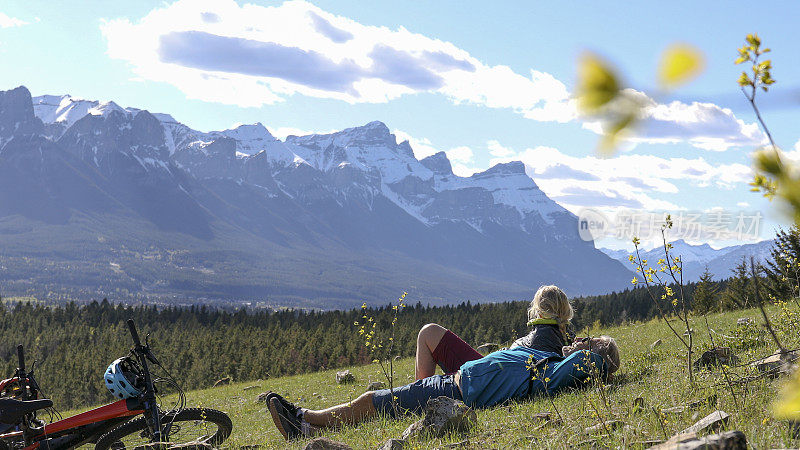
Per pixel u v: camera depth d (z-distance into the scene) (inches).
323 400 838.5
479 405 289.9
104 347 5403.5
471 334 5836.6
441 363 322.0
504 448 186.2
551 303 307.6
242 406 866.1
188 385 5083.7
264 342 5989.2
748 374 218.5
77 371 5177.2
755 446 127.0
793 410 31.6
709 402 183.3
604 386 258.4
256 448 321.4
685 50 23.3
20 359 323.0
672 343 613.6
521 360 292.8
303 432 305.7
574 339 312.2
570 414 214.4
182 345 6097.4
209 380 5147.6
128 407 315.3
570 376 284.8
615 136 23.9
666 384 252.7
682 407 187.9
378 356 261.1
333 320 7263.8
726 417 153.3
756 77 28.3
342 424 295.6
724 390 199.0
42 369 5324.8
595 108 24.0
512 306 6387.8
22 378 322.0
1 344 6131.9
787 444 124.3
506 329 5767.7
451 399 237.5
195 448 305.9
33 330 6830.7
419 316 6269.7
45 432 307.7
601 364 289.3
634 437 159.9
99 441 314.2
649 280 177.2
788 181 27.0
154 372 337.1
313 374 1469.0
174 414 328.8
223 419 343.6
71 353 5802.2
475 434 215.6
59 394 5054.1
